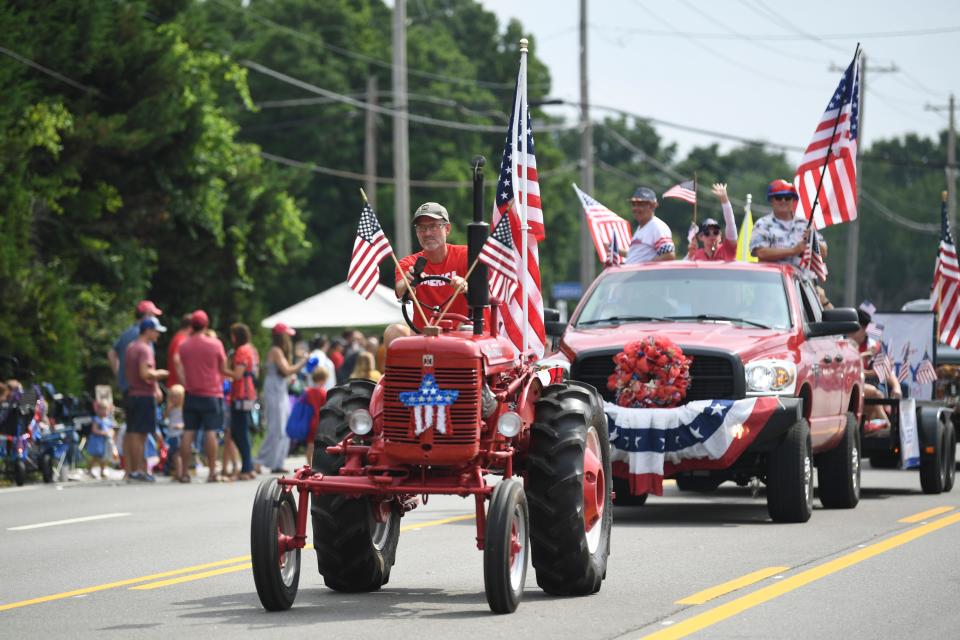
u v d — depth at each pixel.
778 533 34.91
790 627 22.33
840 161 45.62
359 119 165.12
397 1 100.50
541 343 29.31
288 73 160.88
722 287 40.22
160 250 90.38
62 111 74.00
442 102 130.88
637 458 36.22
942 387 58.75
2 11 71.31
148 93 81.81
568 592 25.61
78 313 79.25
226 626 22.69
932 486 46.75
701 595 25.44
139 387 54.91
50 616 24.00
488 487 23.53
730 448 36.12
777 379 36.91
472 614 23.69
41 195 74.06
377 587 26.66
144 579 28.48
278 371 58.28
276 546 23.59
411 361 23.58
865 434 48.56
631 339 37.56
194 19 90.94
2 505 45.59
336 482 23.80
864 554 30.69
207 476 58.09
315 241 163.12
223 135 90.06
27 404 53.94
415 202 167.88
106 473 58.75
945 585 26.50
